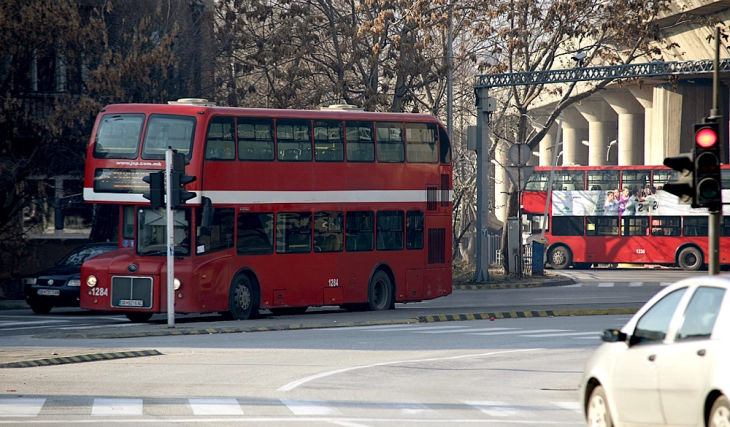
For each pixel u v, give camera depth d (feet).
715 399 93.91
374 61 443.32
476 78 437.58
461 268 570.05
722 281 99.40
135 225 280.92
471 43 521.65
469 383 172.04
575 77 409.90
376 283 328.29
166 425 125.49
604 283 494.59
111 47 398.01
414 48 452.76
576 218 618.03
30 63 387.75
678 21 561.02
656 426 102.47
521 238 499.10
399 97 467.11
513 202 515.91
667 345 101.91
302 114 305.32
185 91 426.92
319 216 308.81
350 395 155.43
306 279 304.91
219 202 281.33
